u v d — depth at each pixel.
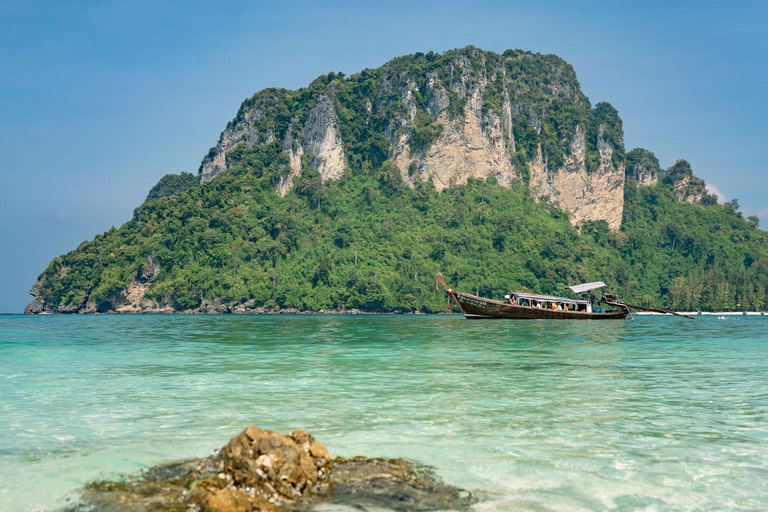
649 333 42.34
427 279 190.75
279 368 20.36
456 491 7.99
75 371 19.38
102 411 12.80
